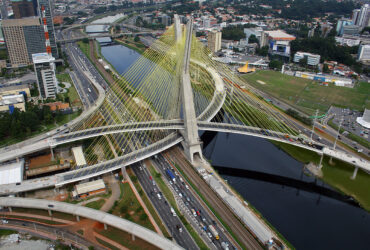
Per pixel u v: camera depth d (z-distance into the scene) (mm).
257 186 197125
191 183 188375
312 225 167625
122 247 144250
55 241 147875
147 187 185250
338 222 170625
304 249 151250
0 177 185500
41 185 177875
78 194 175375
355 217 174625
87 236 151000
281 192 192750
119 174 196875
